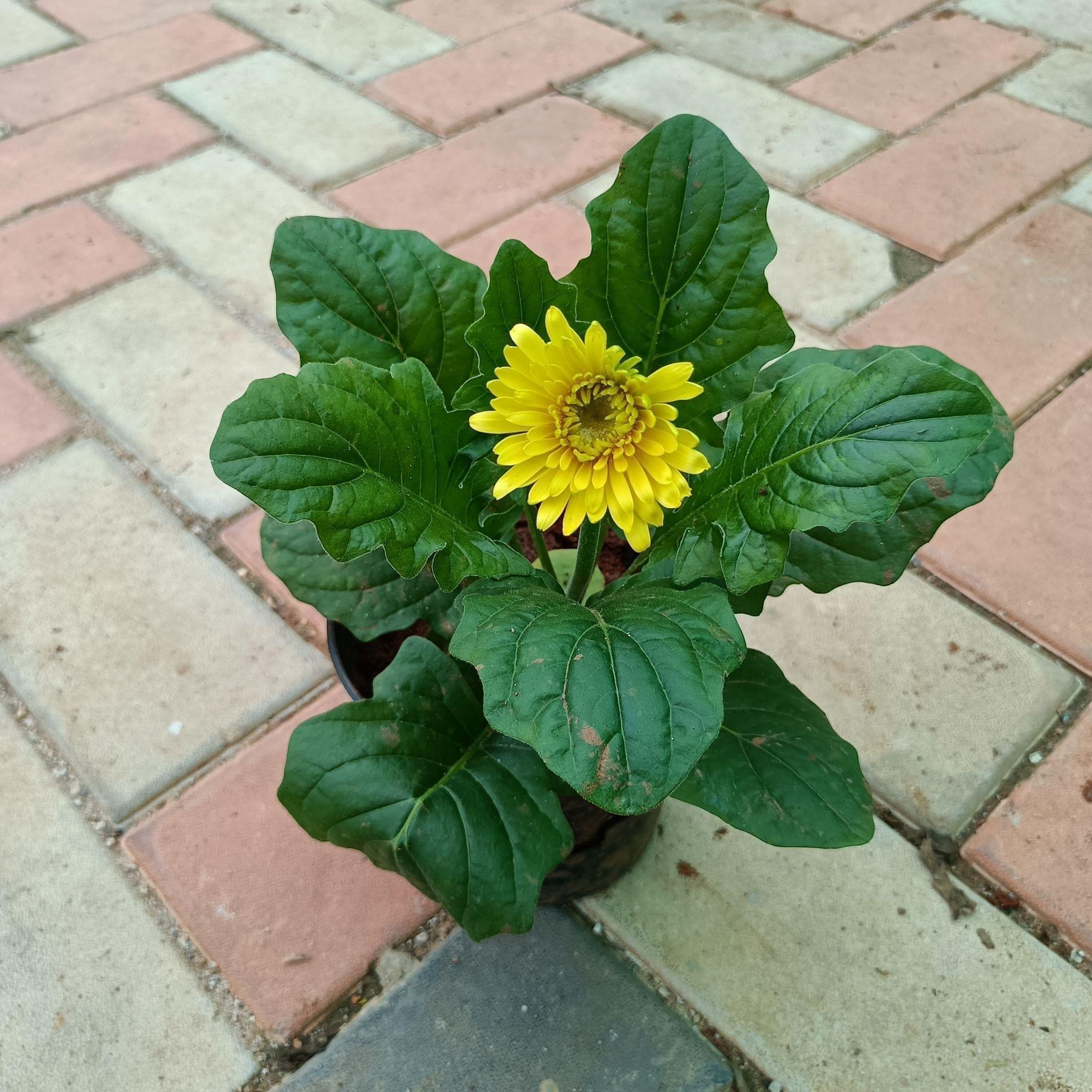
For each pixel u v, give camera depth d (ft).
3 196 2.42
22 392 2.03
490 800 1.02
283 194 2.42
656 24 2.98
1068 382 2.00
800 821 1.06
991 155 2.48
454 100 2.67
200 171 2.48
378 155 2.51
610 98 2.68
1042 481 1.85
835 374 0.95
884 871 1.47
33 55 2.87
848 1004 1.36
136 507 1.87
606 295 1.11
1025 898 1.43
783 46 2.86
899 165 2.45
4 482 1.90
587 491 0.94
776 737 1.12
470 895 0.98
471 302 1.17
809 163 2.46
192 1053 1.34
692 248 1.08
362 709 1.03
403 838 0.98
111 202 2.41
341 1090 1.31
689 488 0.98
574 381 0.92
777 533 0.94
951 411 0.88
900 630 1.70
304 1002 1.37
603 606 1.03
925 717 1.60
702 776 1.09
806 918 1.43
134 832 1.51
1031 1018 1.34
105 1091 1.31
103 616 1.73
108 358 2.09
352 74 2.78
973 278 2.19
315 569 1.20
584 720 0.86
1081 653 1.65
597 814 1.21
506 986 1.38
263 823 1.52
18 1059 1.33
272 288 2.22
